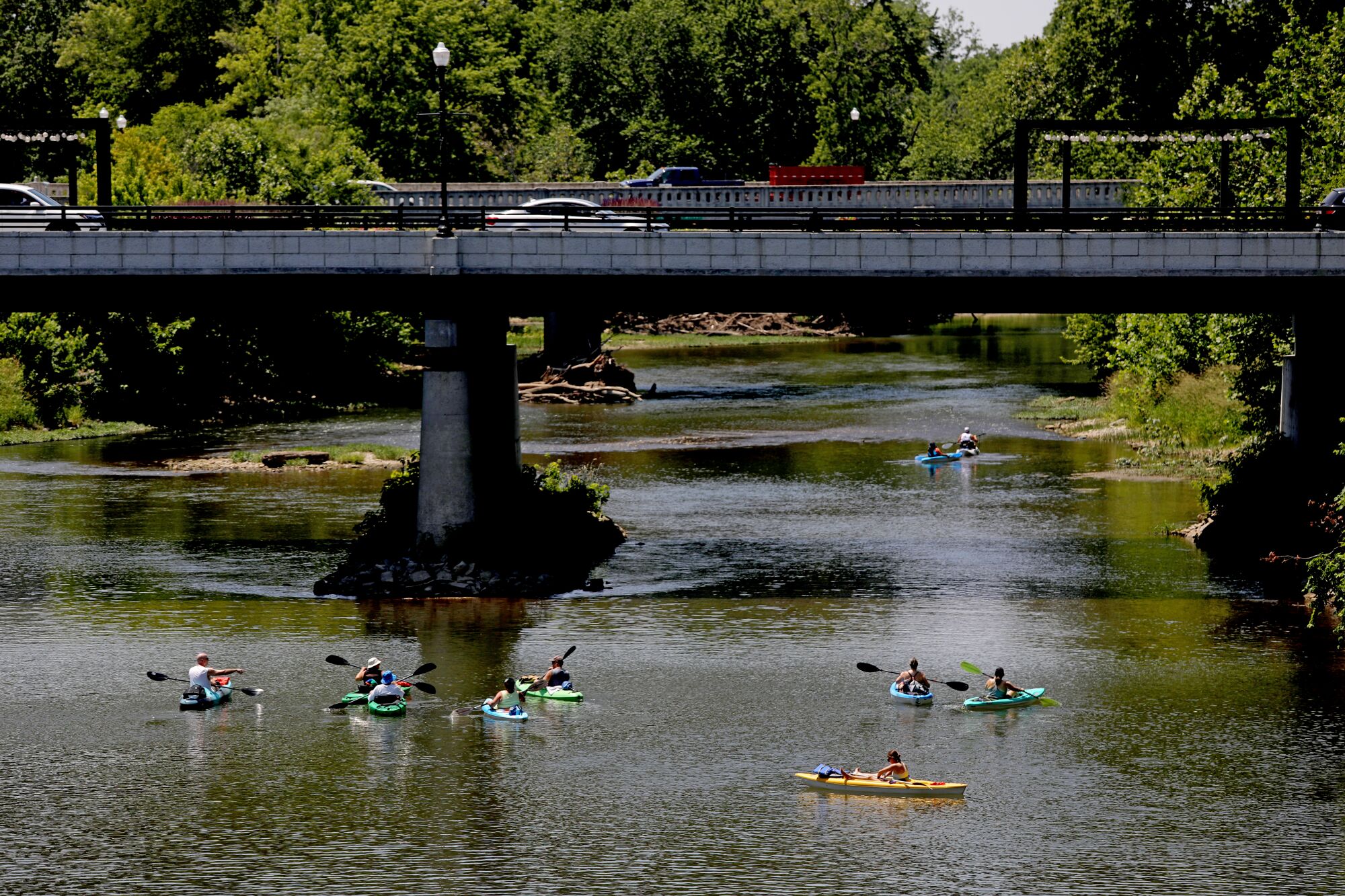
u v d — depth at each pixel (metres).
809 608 65.19
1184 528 79.44
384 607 65.56
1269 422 95.38
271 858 41.75
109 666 57.72
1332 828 43.47
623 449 107.94
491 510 70.56
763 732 51.00
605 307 71.75
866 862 41.38
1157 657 58.34
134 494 90.94
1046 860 41.50
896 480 95.00
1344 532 66.06
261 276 64.38
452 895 39.69
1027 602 65.81
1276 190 94.44
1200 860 41.50
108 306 71.94
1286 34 110.00
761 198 135.50
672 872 40.88
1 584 69.00
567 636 61.34
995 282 64.75
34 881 40.44
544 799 45.69
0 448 109.75
